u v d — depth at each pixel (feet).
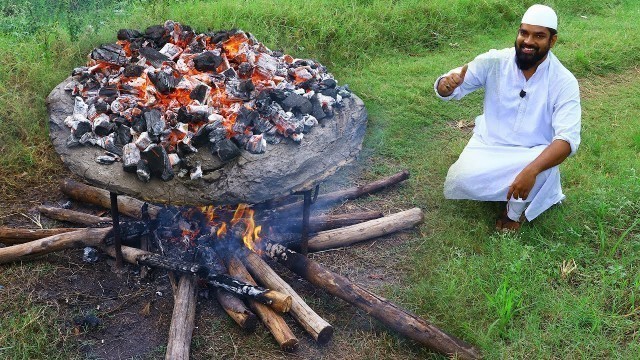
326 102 12.32
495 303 11.38
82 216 13.65
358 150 12.30
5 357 10.16
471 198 14.43
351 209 14.89
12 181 15.10
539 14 13.05
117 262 12.16
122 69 12.67
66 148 11.21
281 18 23.26
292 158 11.06
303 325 10.66
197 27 21.86
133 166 10.42
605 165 16.76
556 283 12.39
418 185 16.01
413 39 24.62
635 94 21.80
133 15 22.63
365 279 12.49
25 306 11.27
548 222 14.06
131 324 11.01
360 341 10.85
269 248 12.35
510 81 13.93
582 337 10.90
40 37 20.25
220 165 10.63
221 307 11.38
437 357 10.48
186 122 11.06
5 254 12.16
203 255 11.90
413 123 19.11
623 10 30.12
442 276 12.26
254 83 12.10
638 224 14.20
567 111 13.38
